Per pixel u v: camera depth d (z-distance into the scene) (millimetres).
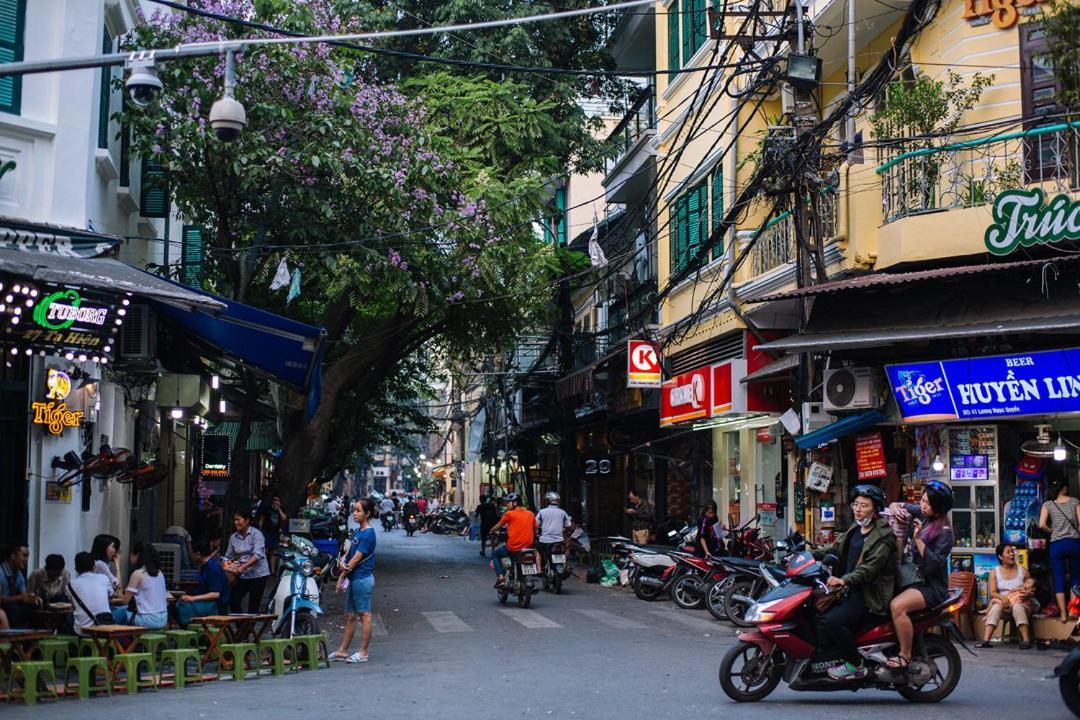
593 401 29438
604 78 26859
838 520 15469
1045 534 13289
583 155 25312
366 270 16734
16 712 8508
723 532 19062
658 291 25234
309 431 20359
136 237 17109
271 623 12883
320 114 15914
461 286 19188
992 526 13773
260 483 36938
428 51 24969
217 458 29203
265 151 15438
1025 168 13320
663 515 26734
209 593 12367
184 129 15148
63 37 13406
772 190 15430
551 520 20953
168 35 15680
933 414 13625
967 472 13898
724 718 8000
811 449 16094
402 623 15898
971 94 13891
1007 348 13398
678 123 23531
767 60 15094
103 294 11289
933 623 8789
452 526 52062
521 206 21109
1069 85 12328
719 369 19266
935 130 13969
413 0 24922
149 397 18031
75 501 13273
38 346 11273
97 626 10188
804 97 14961
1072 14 12234
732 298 18281
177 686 10156
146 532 21109
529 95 24391
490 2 24297
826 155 14672
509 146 22062
